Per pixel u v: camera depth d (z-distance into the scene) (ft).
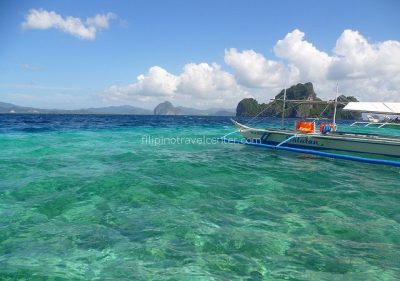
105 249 17.93
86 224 21.61
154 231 20.49
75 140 74.43
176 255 17.37
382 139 46.50
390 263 16.92
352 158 45.88
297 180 36.01
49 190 29.50
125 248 18.07
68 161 45.03
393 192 31.37
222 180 34.94
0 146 60.08
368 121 52.90
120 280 14.85
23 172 37.04
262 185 33.06
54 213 23.67
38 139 74.43
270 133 59.93
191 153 55.67
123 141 75.05
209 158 50.01
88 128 119.14
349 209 25.59
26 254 17.25
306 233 20.62
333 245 18.95
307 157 53.83
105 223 21.80
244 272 15.80
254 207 25.75
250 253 17.76
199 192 29.73
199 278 15.16
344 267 16.44
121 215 23.35
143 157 49.55
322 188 32.50
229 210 24.94
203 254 17.54
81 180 32.94
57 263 16.31
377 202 27.78
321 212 24.73
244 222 22.35
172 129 128.47
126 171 37.40
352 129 138.62
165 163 43.65
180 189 30.48
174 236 19.77
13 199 26.81
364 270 16.17
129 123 170.30
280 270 16.05
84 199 26.99
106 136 87.92
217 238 19.56
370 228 21.65
